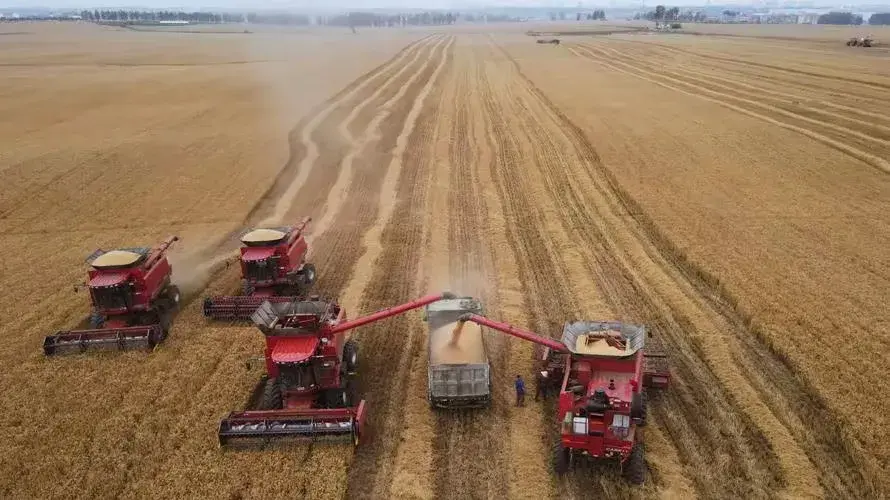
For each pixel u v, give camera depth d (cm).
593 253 2398
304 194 3291
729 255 2281
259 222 2908
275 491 1252
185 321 1981
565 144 4022
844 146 3741
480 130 4509
